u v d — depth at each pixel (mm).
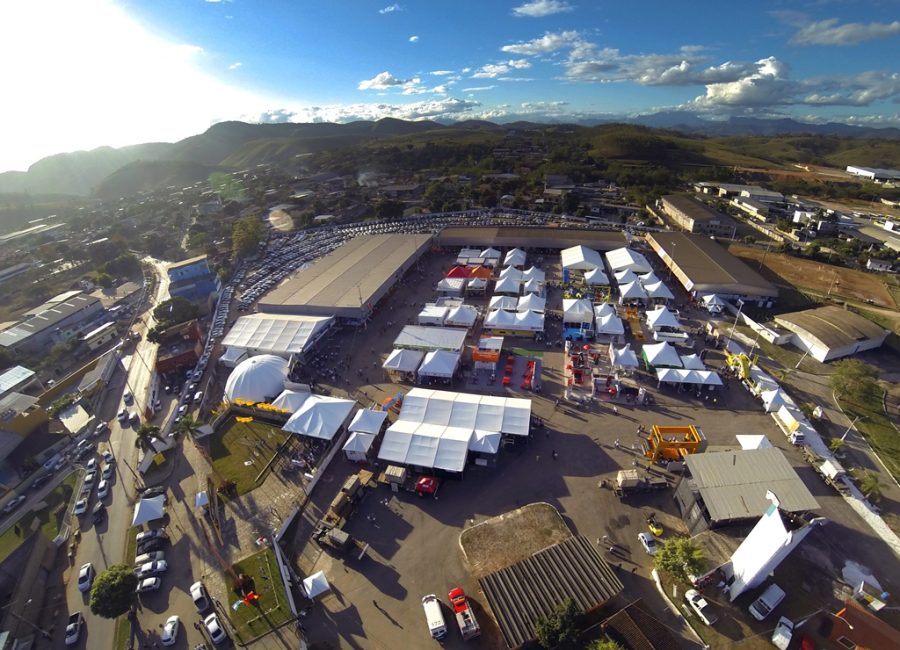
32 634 34750
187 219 185750
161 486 47312
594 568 33750
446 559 37531
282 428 53125
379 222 137750
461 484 44625
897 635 28500
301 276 89062
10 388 67750
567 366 61719
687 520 39031
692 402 54094
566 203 135000
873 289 81000
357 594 35312
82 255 142125
